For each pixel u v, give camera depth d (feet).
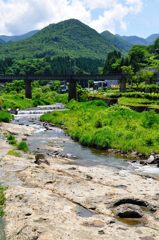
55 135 205.77
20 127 229.86
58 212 78.28
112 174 113.91
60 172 112.27
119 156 148.25
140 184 102.32
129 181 105.50
